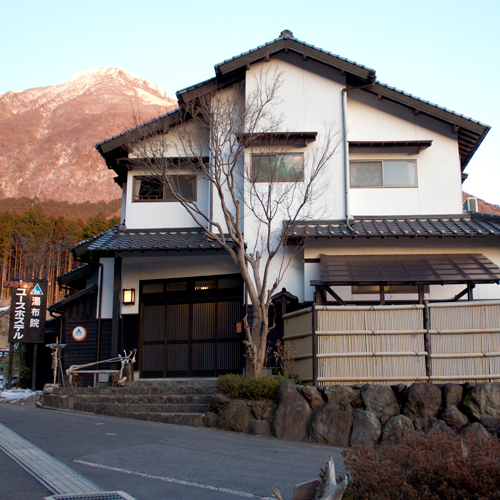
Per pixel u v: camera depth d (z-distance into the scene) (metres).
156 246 13.40
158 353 14.92
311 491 4.75
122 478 6.04
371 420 8.71
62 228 47.38
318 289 12.85
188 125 14.96
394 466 4.62
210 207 14.50
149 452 7.49
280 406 9.42
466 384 8.83
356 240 13.84
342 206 14.13
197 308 14.85
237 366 14.16
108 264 15.57
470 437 5.22
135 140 14.50
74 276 17.12
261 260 13.88
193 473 6.43
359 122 14.97
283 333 12.28
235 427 9.66
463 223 13.79
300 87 14.71
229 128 12.98
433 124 14.91
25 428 9.03
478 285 13.52
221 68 14.41
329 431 8.85
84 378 14.84
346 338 9.95
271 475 6.44
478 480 4.23
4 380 17.80
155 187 15.30
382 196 14.58
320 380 9.78
